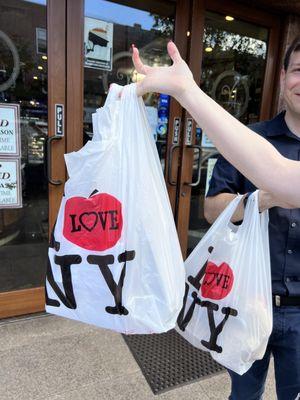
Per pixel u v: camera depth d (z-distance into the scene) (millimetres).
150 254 913
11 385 1881
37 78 2268
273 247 1159
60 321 2500
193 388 1944
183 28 2625
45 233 2498
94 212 907
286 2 2705
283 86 1148
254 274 1024
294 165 680
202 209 3041
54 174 2406
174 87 769
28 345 2221
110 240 901
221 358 1078
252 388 1367
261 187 700
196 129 2824
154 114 2674
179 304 972
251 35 2910
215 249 1092
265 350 1160
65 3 2221
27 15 2162
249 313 1030
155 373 2033
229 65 2887
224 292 1066
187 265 1167
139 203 903
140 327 930
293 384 1209
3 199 2354
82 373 2000
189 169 2867
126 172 902
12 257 2461
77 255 925
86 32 2350
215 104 744
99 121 931
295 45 1071
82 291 935
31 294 2525
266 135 1196
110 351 2207
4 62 2178
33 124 2320
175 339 2357
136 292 924
